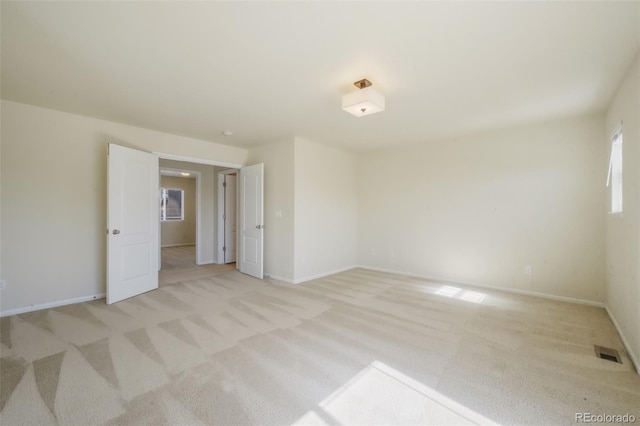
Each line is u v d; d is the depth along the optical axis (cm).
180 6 171
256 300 371
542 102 318
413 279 489
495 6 171
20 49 216
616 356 230
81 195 366
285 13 178
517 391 186
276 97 306
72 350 236
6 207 318
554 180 383
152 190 418
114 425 155
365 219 590
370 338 260
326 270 527
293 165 470
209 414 163
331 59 231
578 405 172
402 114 357
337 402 174
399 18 182
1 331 273
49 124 343
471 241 452
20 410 166
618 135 293
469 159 454
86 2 167
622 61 230
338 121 385
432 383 194
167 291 412
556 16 179
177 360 221
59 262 351
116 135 392
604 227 350
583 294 365
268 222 511
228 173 631
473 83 272
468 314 322
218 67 244
